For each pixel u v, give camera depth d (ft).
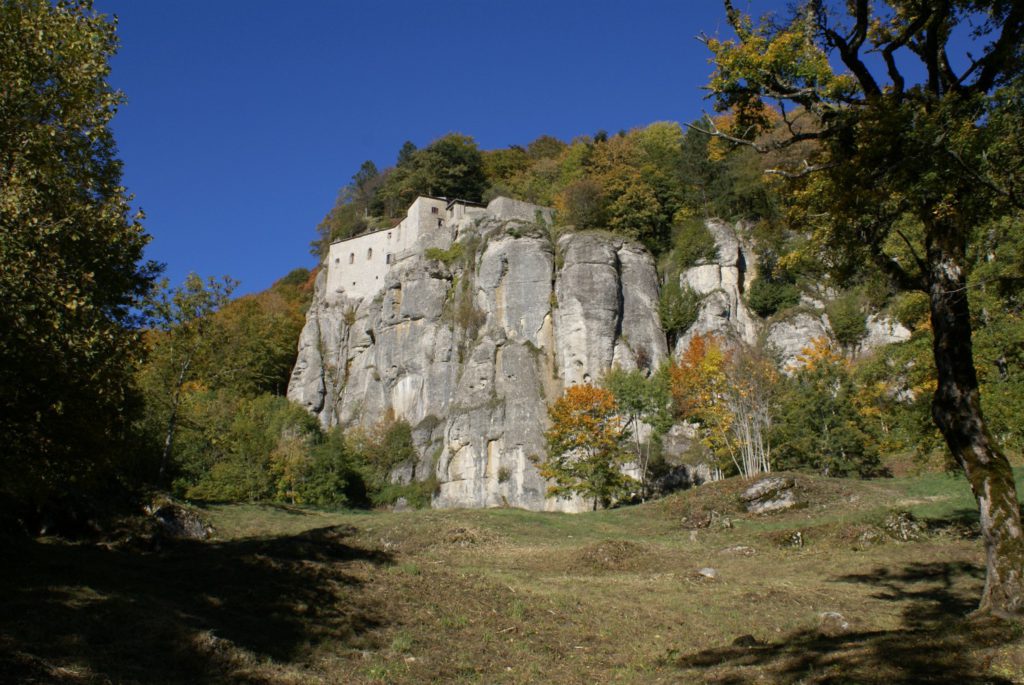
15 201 37.37
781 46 38.11
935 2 36.99
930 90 38.55
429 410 206.49
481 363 192.65
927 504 92.17
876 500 99.35
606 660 36.65
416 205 245.86
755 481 107.96
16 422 38.93
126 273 52.13
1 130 41.75
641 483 142.31
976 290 61.26
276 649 33.76
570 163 271.08
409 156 340.80
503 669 34.32
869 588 55.11
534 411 180.34
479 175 296.10
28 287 35.88
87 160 49.60
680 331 200.13
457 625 41.50
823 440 131.23
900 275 41.47
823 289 197.57
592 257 193.77
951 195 35.76
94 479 45.83
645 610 47.85
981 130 34.50
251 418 163.12
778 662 32.09
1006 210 37.35
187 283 105.29
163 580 46.75
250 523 90.94
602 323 187.83
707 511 103.50
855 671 28.25
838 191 39.42
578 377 183.73
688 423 163.22
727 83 39.83
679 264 207.21
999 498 33.86
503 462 177.27
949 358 36.55
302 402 240.53
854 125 39.29
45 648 28.04
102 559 51.08
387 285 238.48
